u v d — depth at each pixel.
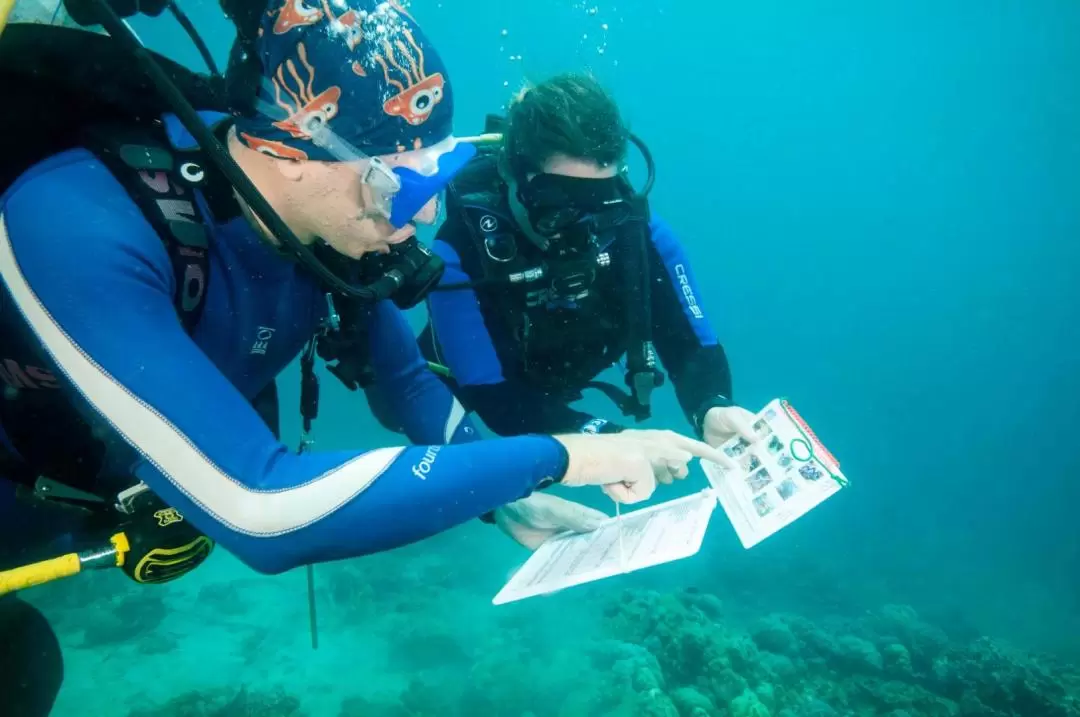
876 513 16.91
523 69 2.97
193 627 7.49
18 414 1.41
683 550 1.71
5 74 1.17
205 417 1.07
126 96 1.32
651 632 6.65
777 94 71.75
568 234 2.66
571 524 2.27
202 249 1.29
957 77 64.31
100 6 1.05
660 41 59.53
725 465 1.94
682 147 77.06
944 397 30.53
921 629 8.48
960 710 6.75
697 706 5.31
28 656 1.90
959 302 51.94
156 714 5.46
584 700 5.49
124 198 1.19
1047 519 17.27
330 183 1.24
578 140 2.48
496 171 2.92
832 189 76.38
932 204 70.62
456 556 10.12
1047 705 6.71
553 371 3.03
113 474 1.50
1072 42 54.81
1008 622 11.65
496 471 1.32
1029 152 68.19
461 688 6.00
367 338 1.88
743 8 50.00
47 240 1.04
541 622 7.37
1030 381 31.66
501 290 2.84
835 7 49.47
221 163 1.14
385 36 1.23
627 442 1.69
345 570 8.52
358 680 6.60
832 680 7.04
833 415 29.50
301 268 1.60
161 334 1.09
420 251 1.55
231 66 1.27
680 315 3.05
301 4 1.16
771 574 10.95
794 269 62.03
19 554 1.82
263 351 1.65
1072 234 63.50
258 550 1.09
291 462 1.16
